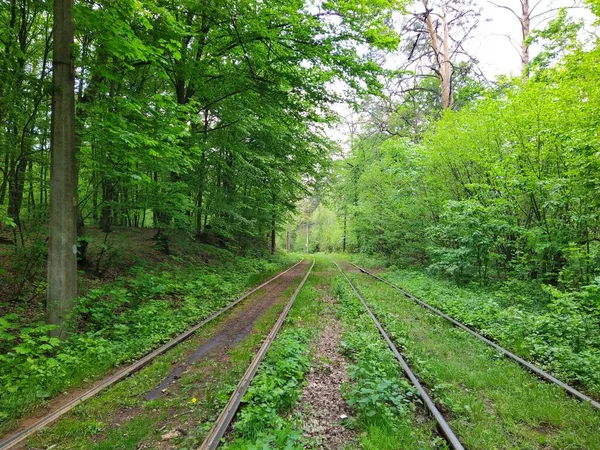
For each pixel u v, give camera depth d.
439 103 25.62
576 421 3.78
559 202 8.62
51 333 5.68
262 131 15.95
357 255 33.31
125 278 9.87
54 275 5.86
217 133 13.66
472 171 13.54
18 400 3.89
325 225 60.66
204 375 4.96
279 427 3.39
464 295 10.92
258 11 9.34
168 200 10.05
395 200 18.38
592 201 8.20
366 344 6.07
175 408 4.01
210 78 11.97
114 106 7.15
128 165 8.12
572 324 6.17
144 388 4.50
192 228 13.72
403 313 8.95
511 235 12.21
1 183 7.07
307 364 5.27
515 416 3.93
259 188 19.41
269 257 26.33
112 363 5.21
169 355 5.67
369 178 23.02
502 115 10.39
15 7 7.14
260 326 7.50
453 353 6.01
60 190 5.91
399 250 21.50
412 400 4.27
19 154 6.91
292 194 22.69
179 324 7.24
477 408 3.97
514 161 10.36
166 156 7.75
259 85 11.32
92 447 3.22
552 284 10.07
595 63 8.07
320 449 3.31
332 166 23.72
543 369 5.29
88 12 5.81
